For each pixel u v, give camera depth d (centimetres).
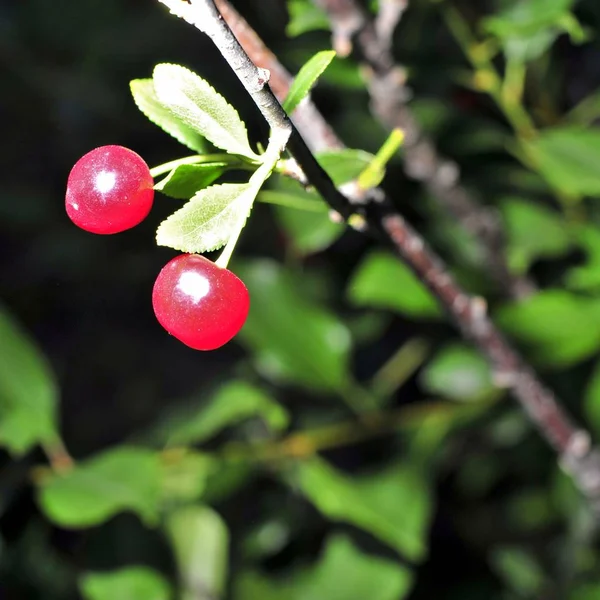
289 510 59
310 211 48
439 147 54
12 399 49
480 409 54
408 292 49
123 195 33
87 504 46
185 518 53
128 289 108
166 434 56
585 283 47
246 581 56
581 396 58
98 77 82
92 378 107
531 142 47
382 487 50
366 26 44
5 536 53
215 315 33
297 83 34
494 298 53
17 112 97
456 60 52
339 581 51
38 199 93
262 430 62
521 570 63
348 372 53
